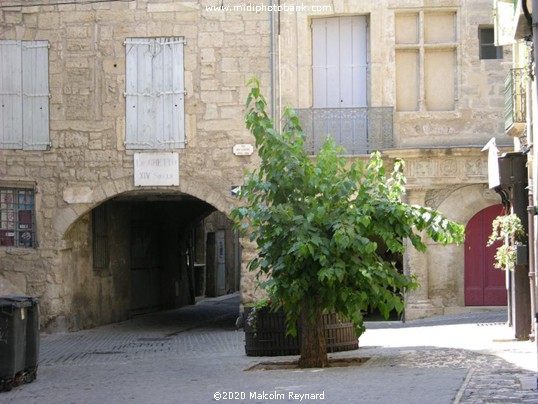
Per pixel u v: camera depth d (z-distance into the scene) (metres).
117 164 24.09
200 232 38.34
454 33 24.02
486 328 19.75
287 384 12.22
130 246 29.67
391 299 14.23
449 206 23.72
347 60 24.30
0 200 24.50
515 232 17.16
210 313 31.67
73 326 24.88
